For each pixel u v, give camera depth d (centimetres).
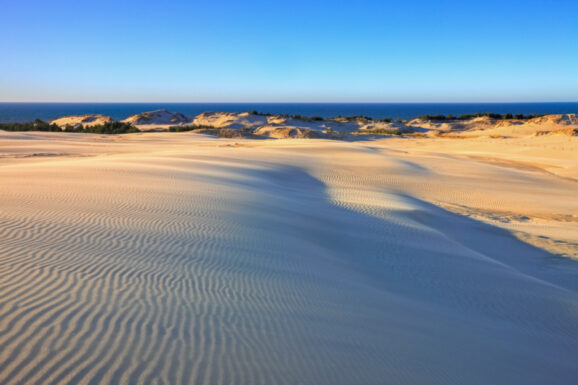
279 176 2212
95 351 374
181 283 580
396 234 1194
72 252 656
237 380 361
